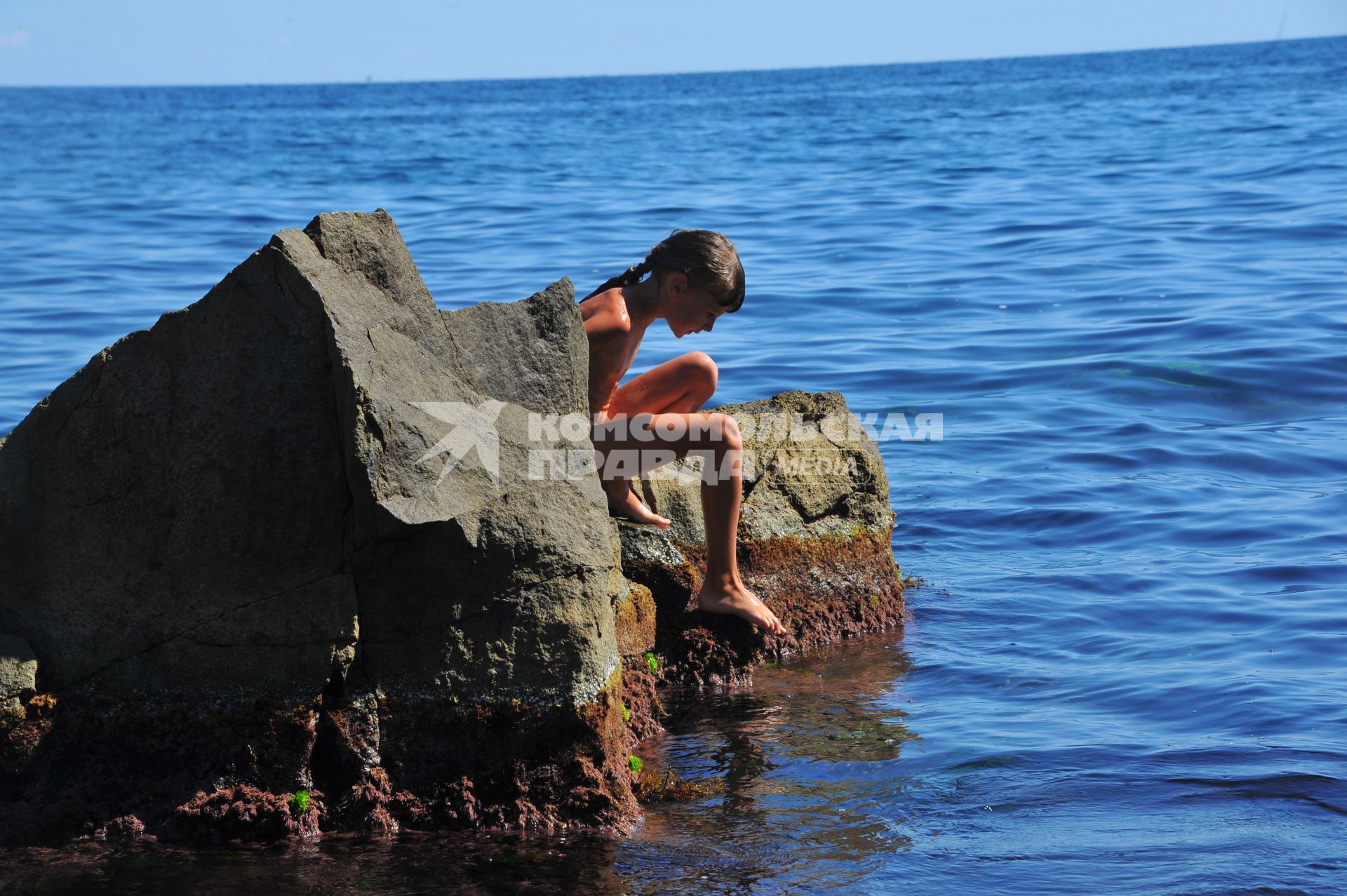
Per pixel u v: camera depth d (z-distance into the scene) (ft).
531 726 12.53
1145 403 30.35
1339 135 94.89
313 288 11.93
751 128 152.97
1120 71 393.29
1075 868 11.42
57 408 12.41
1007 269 46.60
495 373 12.85
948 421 29.45
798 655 17.60
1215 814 12.37
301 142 146.72
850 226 57.67
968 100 217.56
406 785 12.51
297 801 12.26
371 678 12.46
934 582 20.16
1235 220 54.95
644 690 15.49
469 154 116.57
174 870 11.62
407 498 12.08
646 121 183.93
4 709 12.23
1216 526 21.95
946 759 13.87
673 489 17.20
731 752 14.40
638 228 56.95
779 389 32.01
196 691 12.36
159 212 66.69
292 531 12.28
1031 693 15.74
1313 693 15.19
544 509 12.73
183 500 12.30
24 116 270.87
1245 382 31.35
